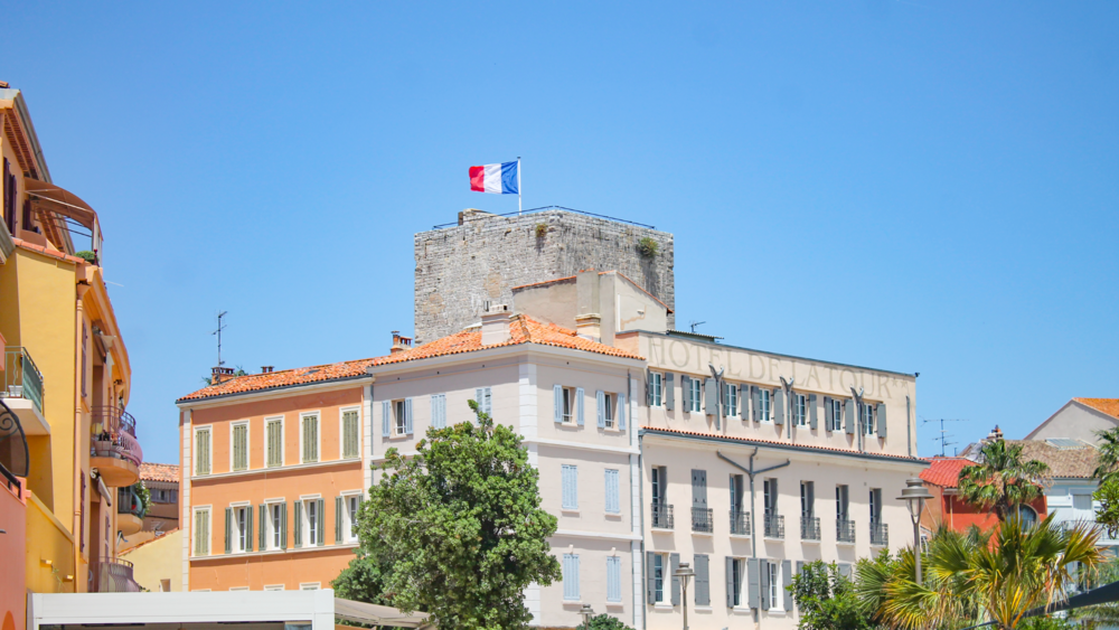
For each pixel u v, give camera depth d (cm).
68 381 4038
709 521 6750
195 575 7144
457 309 9312
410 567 5094
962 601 3834
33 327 4028
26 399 3631
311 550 6769
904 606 4003
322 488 6806
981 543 3925
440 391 6462
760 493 7012
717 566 6750
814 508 7238
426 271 9475
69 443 4019
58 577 3856
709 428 6888
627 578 6397
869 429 7706
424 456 5238
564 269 8956
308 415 6906
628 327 6912
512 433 5278
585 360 6406
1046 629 3781
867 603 4725
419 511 5119
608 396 6519
